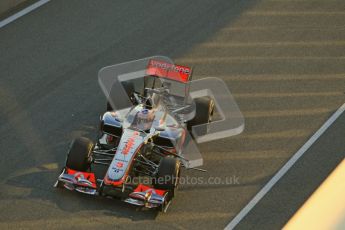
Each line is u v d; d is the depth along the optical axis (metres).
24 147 32.78
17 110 36.19
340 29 48.91
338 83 41.94
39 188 29.39
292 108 38.62
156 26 47.00
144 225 27.08
